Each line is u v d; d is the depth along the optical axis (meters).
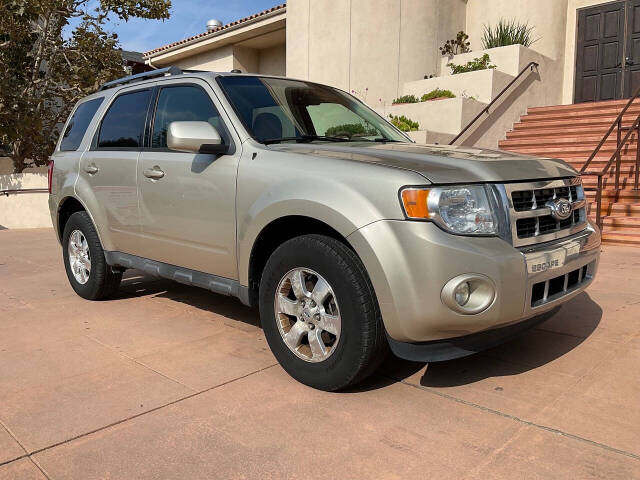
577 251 3.27
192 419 2.86
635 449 2.51
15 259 7.72
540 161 3.41
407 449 2.55
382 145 3.74
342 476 2.36
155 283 5.86
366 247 2.83
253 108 3.88
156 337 4.11
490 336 3.02
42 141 14.30
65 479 2.36
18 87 12.92
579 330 4.10
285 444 2.61
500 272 2.79
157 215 4.21
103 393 3.16
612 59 12.56
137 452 2.56
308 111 4.20
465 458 2.47
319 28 13.73
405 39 13.04
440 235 2.75
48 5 12.83
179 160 4.01
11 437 2.70
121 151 4.63
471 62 12.15
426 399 3.05
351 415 2.88
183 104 4.20
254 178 3.44
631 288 5.23
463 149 3.61
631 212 8.08
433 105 11.03
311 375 3.17
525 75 12.16
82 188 4.98
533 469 2.37
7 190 13.31
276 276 3.32
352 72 13.28
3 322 4.55
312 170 3.17
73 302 5.17
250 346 3.90
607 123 10.80
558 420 2.78
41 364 3.60
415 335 2.82
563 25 13.11
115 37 14.22
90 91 13.52
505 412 2.88
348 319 2.97
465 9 14.22
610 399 3.00
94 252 4.97
